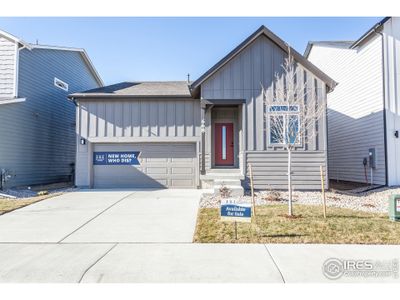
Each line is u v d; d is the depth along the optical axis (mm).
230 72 11219
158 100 12852
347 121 14766
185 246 5055
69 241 5367
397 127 11688
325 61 17000
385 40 11812
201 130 12016
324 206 6676
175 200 9484
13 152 12453
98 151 13008
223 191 9523
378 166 12148
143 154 13000
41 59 14383
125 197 10117
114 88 14102
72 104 17656
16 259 4492
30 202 9148
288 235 5516
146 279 3832
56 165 15898
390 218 6500
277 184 10883
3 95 12367
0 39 12500
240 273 3982
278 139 10945
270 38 11141
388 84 11758
